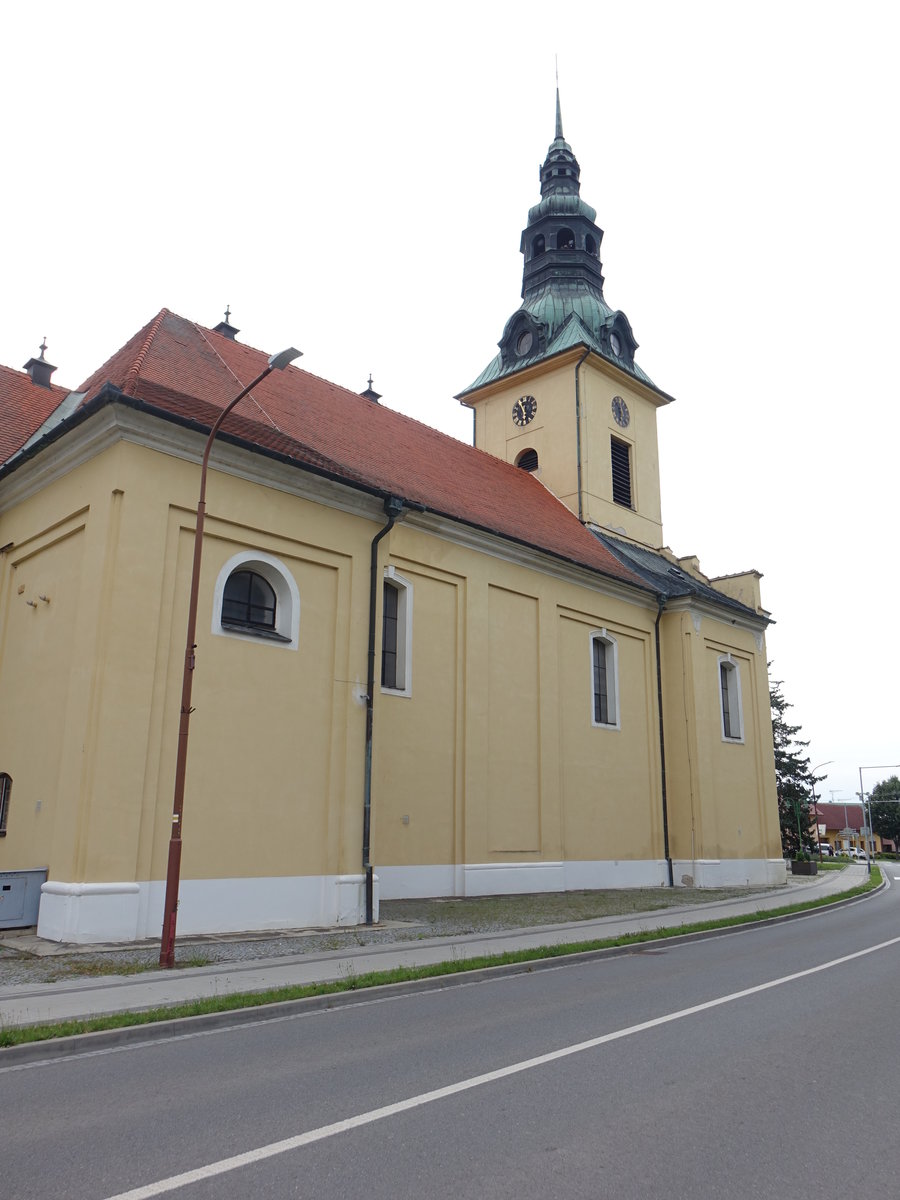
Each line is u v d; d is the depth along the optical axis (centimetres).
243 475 1545
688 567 3384
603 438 3228
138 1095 617
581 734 2441
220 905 1398
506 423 3378
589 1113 573
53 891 1275
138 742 1340
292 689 1559
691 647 2800
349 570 1691
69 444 1483
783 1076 660
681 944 1463
